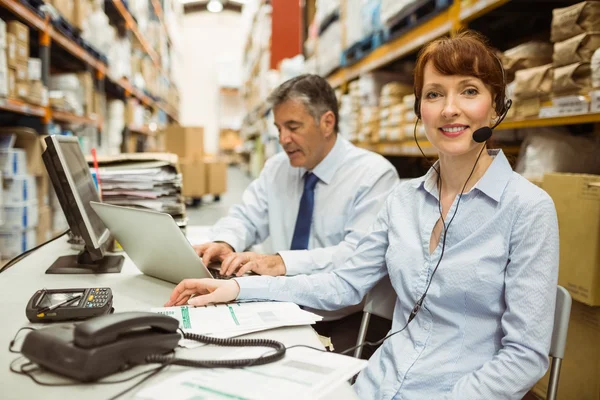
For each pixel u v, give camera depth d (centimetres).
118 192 167
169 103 980
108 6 467
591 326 144
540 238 89
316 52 495
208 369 69
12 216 227
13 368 68
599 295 133
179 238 102
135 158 176
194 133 616
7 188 226
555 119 156
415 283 104
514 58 177
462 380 90
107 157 176
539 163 169
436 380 95
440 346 98
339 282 115
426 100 101
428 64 100
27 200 234
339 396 62
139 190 169
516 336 87
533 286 88
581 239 136
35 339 67
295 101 160
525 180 97
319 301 112
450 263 98
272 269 131
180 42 1382
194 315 92
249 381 66
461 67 94
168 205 171
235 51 1536
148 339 70
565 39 151
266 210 189
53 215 288
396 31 286
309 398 61
